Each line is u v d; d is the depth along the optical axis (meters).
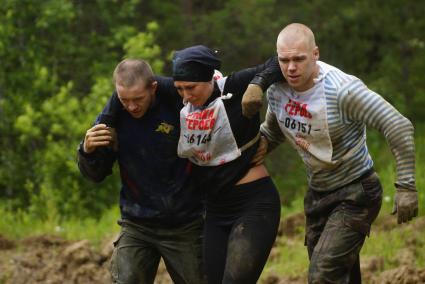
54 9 28.86
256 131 12.00
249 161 11.99
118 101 12.15
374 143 31.00
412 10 33.94
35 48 29.42
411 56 34.12
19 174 29.58
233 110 11.77
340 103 11.38
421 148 28.66
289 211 24.19
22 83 29.16
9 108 29.20
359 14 33.28
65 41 30.25
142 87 11.74
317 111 11.46
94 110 27.33
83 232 21.81
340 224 11.76
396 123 11.20
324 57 33.78
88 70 31.02
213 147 11.88
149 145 12.19
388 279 16.23
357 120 11.52
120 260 12.52
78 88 31.00
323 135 11.55
